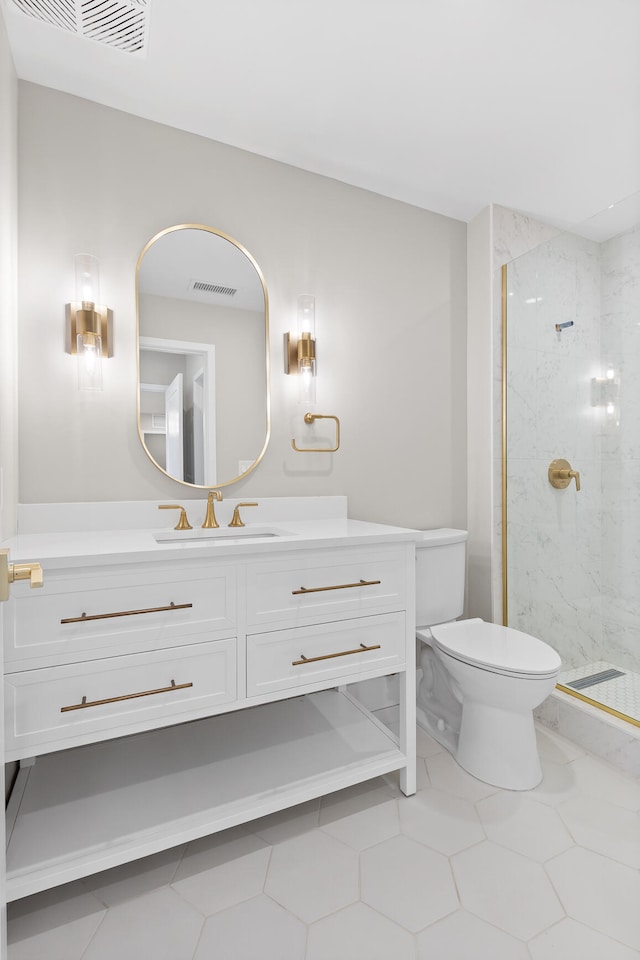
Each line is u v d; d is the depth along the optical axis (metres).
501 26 1.41
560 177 2.13
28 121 1.58
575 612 2.31
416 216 2.33
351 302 2.15
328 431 2.09
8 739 1.09
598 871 1.28
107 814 1.30
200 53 1.50
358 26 1.41
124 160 1.72
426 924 1.13
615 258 2.21
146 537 1.49
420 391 2.33
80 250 1.65
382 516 2.23
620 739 1.75
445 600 2.07
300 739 1.69
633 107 1.74
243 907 1.18
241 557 1.33
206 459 1.84
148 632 1.23
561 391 2.32
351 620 1.49
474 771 1.70
